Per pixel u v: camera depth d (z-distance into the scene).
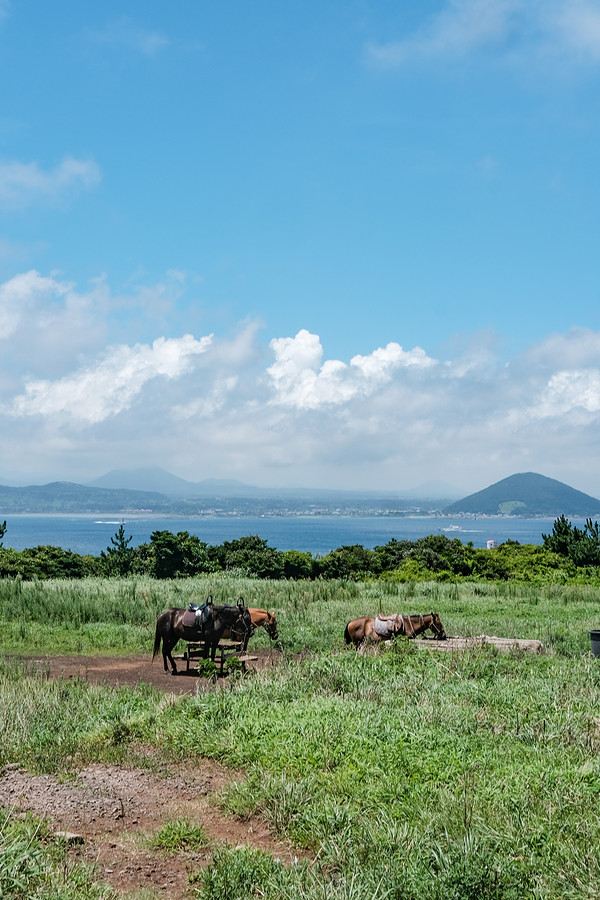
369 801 7.86
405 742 9.52
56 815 8.00
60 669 18.09
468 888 5.89
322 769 8.92
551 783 7.98
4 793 8.60
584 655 17.23
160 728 11.07
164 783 9.07
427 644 18.55
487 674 14.63
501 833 6.87
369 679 13.61
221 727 10.73
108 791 8.75
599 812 7.36
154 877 6.70
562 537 47.88
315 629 23.06
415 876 6.11
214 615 17.64
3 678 15.21
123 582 38.62
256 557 48.50
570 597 32.94
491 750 9.35
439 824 7.13
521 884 6.03
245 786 8.53
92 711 12.56
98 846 7.29
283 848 7.31
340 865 6.58
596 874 6.12
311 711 10.91
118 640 22.41
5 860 6.29
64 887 6.13
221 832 7.70
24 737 10.85
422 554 47.75
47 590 30.92
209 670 15.67
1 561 45.16
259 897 6.21
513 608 28.92
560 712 10.86
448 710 11.09
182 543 47.34
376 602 30.39
